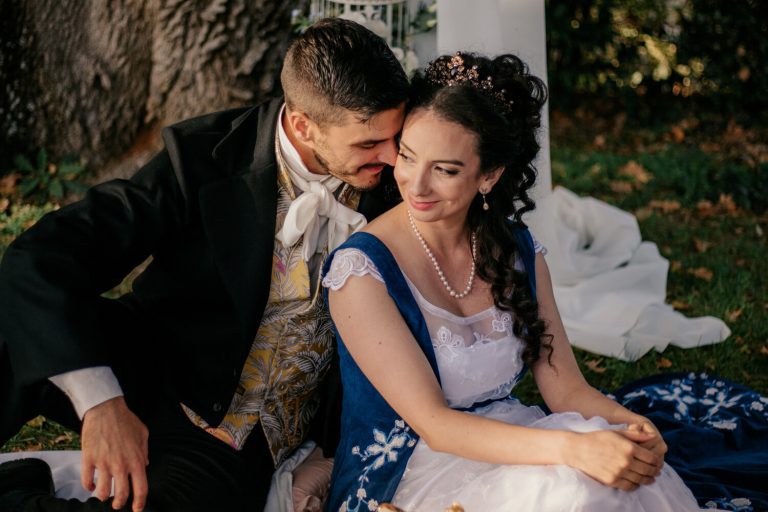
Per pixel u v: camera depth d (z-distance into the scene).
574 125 7.89
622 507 2.01
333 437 2.65
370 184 2.36
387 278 2.22
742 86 8.05
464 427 2.12
